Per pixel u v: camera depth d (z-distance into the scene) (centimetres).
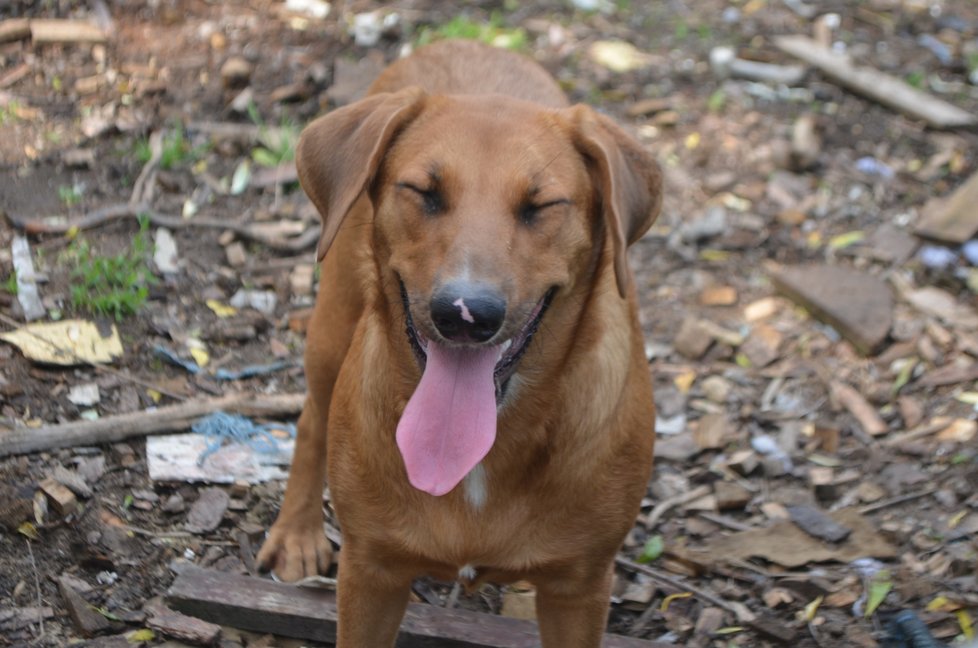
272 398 173
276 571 157
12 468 162
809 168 227
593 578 141
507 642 150
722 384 184
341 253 152
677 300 197
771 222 212
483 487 138
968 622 155
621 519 139
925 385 184
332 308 154
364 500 139
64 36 231
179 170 204
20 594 152
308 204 202
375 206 139
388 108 138
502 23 270
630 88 250
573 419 137
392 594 143
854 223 213
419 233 134
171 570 156
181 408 170
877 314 192
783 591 159
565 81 248
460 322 129
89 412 170
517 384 137
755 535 165
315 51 243
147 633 150
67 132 207
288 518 158
